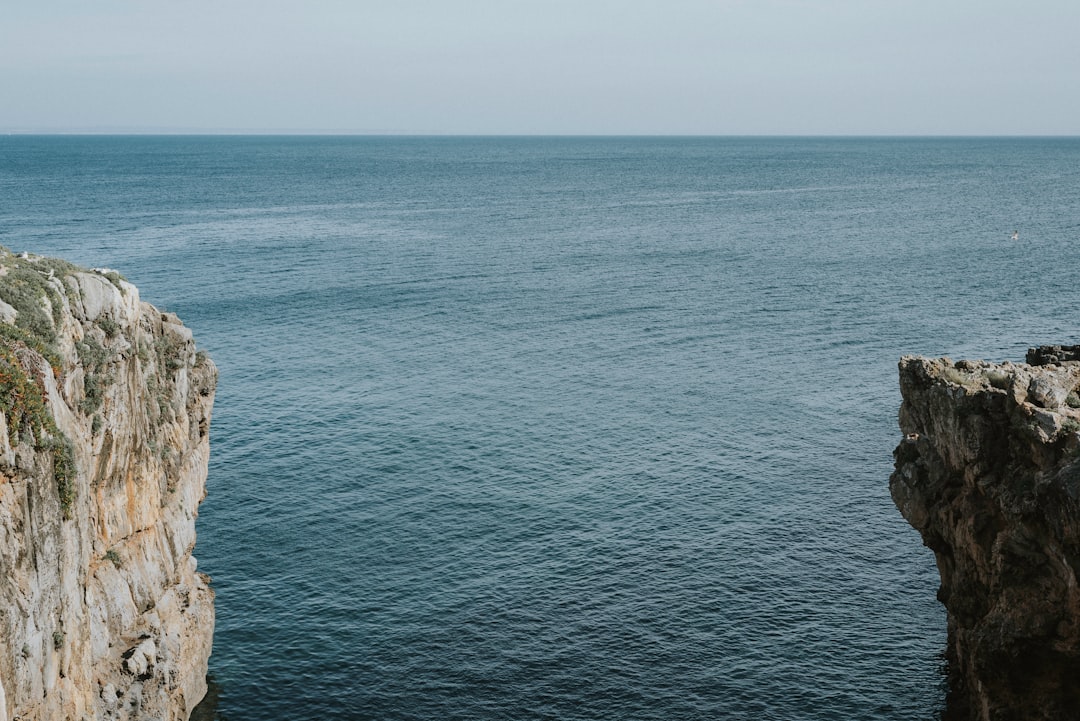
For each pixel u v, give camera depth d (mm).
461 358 86938
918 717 37812
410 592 47125
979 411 32875
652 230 178375
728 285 121125
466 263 138375
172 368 38000
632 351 89500
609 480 60031
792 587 47438
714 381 80125
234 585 47719
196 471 40281
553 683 40094
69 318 29891
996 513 31844
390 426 69000
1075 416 30516
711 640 43031
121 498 32469
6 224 169750
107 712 29547
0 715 21938
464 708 38625
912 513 36625
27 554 23984
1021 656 29734
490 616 45031
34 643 24078
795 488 58938
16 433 24000
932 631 43656
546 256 145750
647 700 38969
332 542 52188
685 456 63844
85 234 160375
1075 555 28000
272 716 38062
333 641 43031
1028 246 151875
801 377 81000
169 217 191375
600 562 49969
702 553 50875
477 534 53062
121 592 31828
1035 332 93938
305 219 193250
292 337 93562
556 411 72500
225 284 119375
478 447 65188
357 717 38125
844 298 112125
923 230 175500
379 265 136000
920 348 89062
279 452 64062
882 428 69000
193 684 37750
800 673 40594
